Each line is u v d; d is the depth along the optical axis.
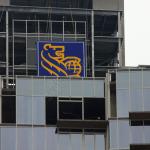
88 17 130.38
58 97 101.31
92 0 130.38
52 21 129.88
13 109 100.38
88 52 128.88
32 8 128.88
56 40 129.00
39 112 100.62
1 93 100.69
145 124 99.81
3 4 128.12
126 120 99.94
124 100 100.62
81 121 100.62
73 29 130.12
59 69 111.94
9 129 99.50
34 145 99.31
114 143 99.12
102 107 101.56
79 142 99.94
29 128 99.81
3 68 126.38
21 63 127.88
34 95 101.12
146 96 100.81
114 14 130.38
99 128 100.44
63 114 100.81
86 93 101.81
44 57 112.25
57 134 100.00
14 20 128.62
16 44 127.81
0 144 98.88
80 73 112.38
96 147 100.00
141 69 101.69
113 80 102.38
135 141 99.12
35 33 128.62
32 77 101.69
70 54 113.00
